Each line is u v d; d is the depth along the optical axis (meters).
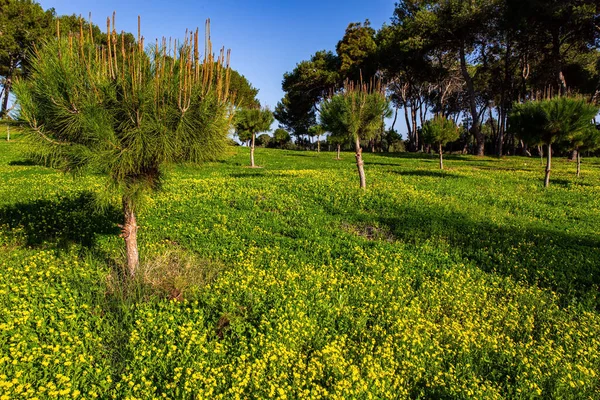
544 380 5.74
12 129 6.51
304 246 10.94
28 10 38.28
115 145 6.26
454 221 13.90
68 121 6.19
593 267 10.17
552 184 23.59
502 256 10.87
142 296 6.97
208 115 6.93
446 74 52.66
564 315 7.95
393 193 17.89
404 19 48.47
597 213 16.19
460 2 41.84
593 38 38.38
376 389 5.28
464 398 5.18
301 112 72.94
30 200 13.89
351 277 8.94
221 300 7.07
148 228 11.64
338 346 6.04
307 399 4.91
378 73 55.50
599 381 5.94
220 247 10.42
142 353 5.34
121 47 6.68
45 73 6.10
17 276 7.29
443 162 38.72
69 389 4.50
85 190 16.02
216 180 21.33
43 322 5.86
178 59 6.83
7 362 4.86
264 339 6.00
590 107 20.33
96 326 6.11
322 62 62.38
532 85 50.62
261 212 14.23
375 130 18.84
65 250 9.31
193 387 4.87
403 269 9.81
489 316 7.73
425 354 6.12
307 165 33.09
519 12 36.69
